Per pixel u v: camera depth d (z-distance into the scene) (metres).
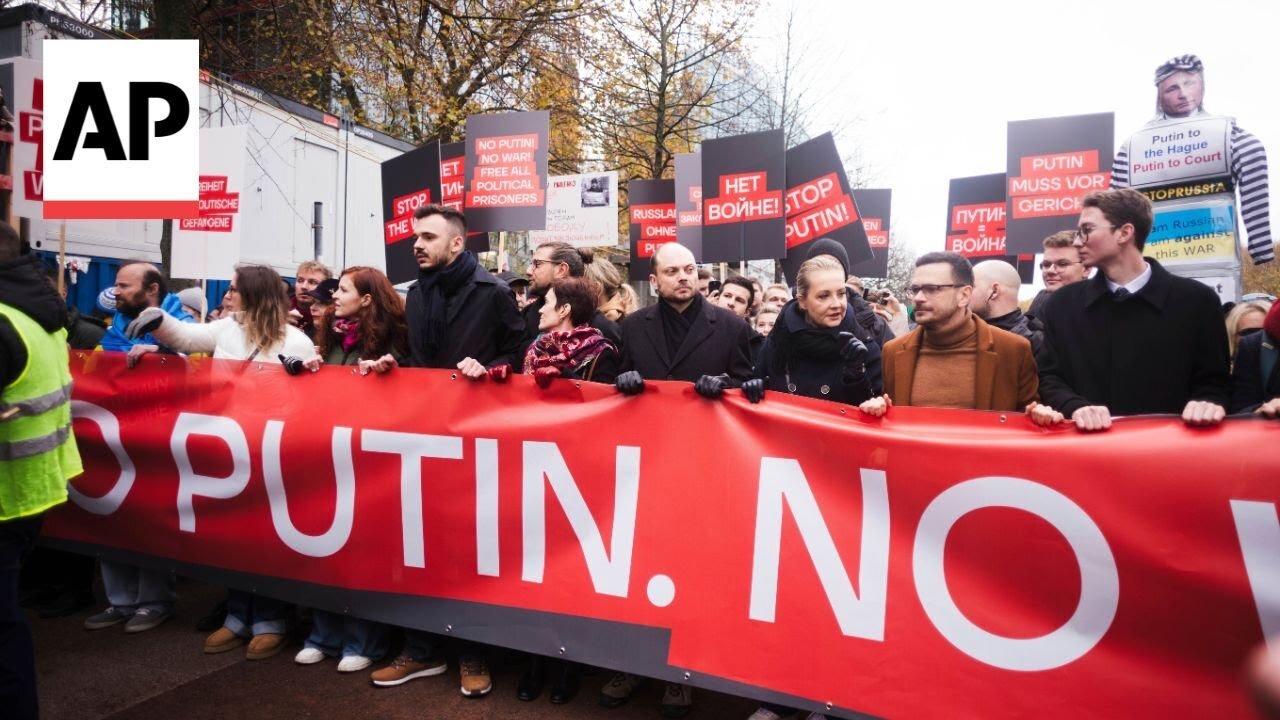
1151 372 2.65
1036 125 6.13
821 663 2.55
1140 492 2.21
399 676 3.27
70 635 3.76
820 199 5.82
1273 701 0.59
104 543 3.83
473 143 6.54
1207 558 2.13
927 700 2.41
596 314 3.94
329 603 3.34
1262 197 4.66
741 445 2.72
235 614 3.62
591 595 2.90
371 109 15.70
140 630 3.80
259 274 3.84
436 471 3.19
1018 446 2.36
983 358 2.85
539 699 3.19
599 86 16.34
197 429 3.63
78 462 2.99
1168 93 4.94
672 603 2.77
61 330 2.91
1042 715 2.28
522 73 15.19
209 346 3.94
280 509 3.46
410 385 3.27
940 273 2.81
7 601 2.56
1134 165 5.09
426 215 3.61
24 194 4.92
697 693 3.30
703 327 3.71
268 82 11.76
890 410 2.56
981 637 2.36
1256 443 2.11
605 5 15.75
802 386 3.10
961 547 2.41
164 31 7.27
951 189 7.40
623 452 2.90
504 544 3.06
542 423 3.03
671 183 8.12
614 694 3.13
